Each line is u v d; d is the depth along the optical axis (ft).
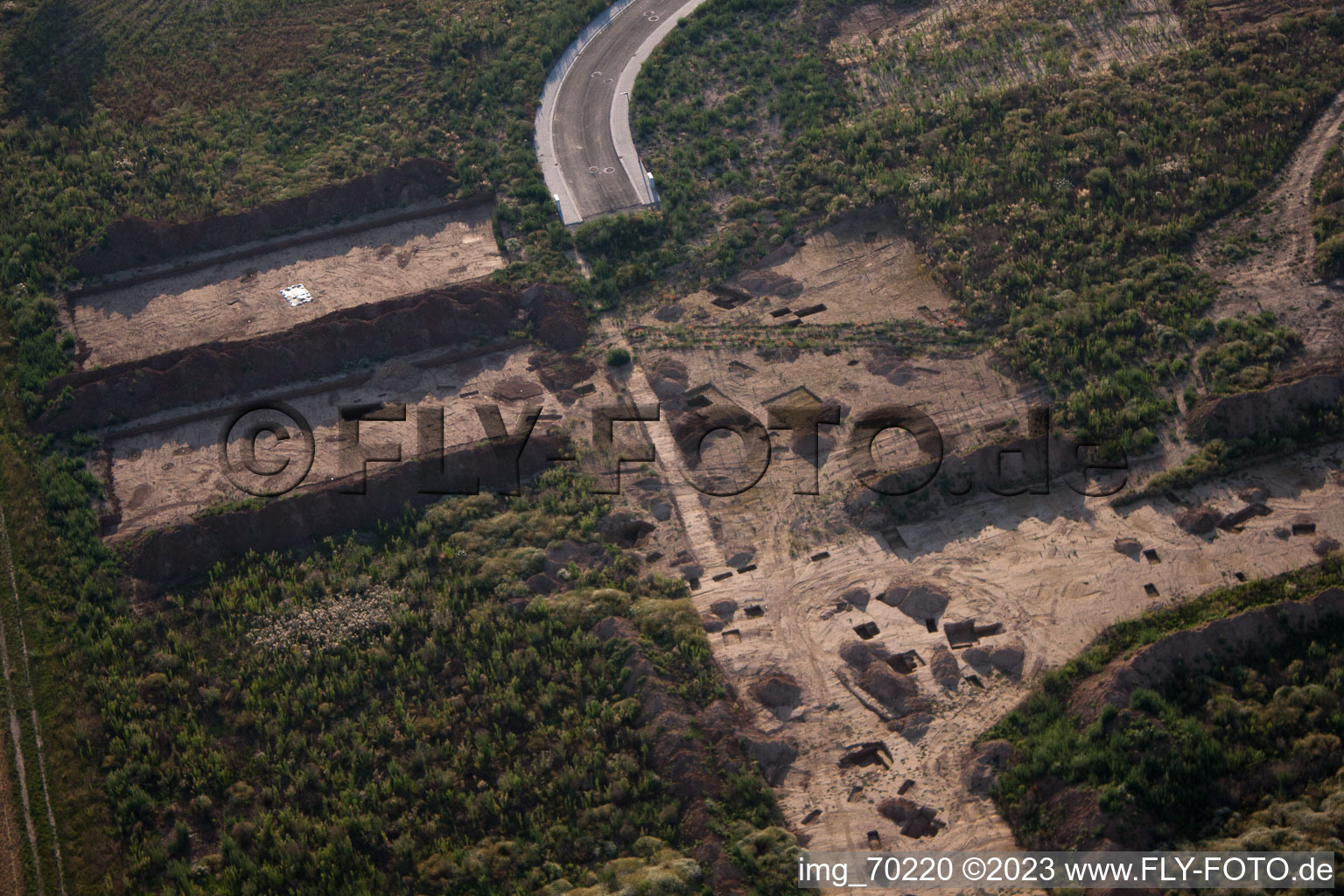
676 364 187.42
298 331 191.42
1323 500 155.33
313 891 124.16
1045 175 213.46
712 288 202.90
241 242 216.54
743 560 157.69
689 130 236.22
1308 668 134.82
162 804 134.41
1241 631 138.72
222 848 128.57
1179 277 188.03
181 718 142.41
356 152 233.35
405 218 221.05
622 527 163.73
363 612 151.94
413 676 144.36
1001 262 197.98
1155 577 148.77
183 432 180.65
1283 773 124.47
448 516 164.14
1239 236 194.29
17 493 171.83
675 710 137.18
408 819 129.80
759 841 124.77
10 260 208.64
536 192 221.66
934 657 142.72
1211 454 161.38
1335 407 164.76
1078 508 159.33
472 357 192.03
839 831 126.62
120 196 222.48
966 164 218.59
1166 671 136.05
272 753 137.59
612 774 132.05
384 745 137.28
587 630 148.36
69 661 149.18
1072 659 140.77
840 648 145.69
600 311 199.41
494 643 147.33
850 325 191.72
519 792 131.44
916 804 128.36
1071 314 183.52
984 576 152.25
